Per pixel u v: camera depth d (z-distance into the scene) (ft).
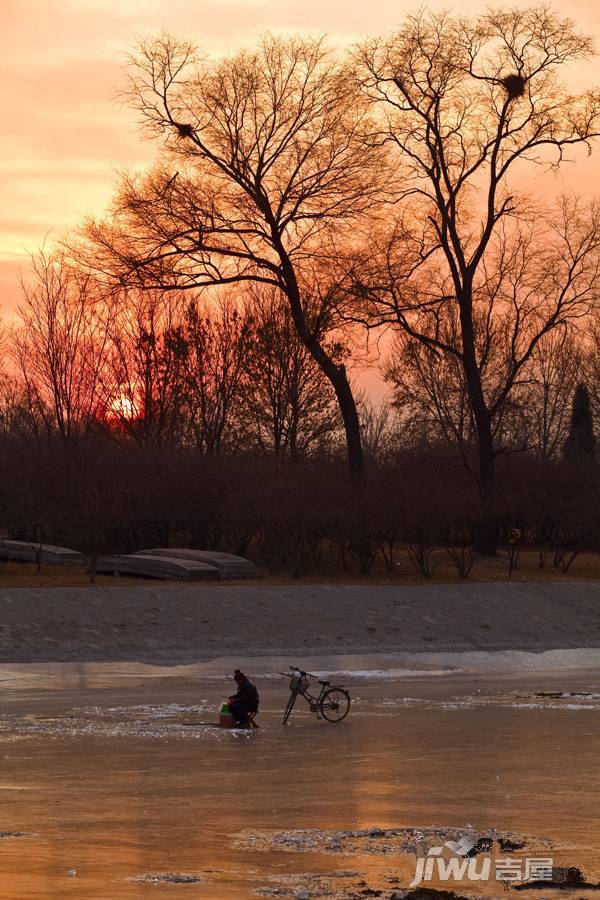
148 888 50.70
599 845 60.29
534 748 95.66
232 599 198.49
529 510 277.64
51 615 177.47
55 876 52.80
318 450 302.25
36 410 304.91
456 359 356.79
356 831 63.26
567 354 442.50
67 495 247.09
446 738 101.86
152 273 261.44
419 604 211.20
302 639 182.91
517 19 263.70
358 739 101.35
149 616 183.52
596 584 245.24
